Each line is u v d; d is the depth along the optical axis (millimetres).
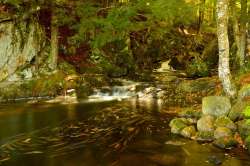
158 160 10578
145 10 23891
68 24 25797
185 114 15328
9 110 18047
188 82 21750
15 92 20953
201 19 37688
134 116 16344
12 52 22078
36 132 13922
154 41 31938
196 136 12539
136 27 25500
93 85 22781
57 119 16031
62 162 10594
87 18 22891
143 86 22953
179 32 35062
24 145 12328
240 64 21969
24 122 15539
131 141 12547
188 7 22969
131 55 28906
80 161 10656
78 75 23422
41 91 21547
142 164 10289
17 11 22438
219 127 12305
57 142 12617
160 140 12531
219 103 13711
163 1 21406
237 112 12992
